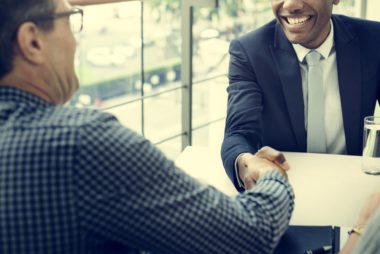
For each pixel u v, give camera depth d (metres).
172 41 2.94
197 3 2.90
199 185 1.08
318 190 1.68
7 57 1.06
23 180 0.99
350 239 1.38
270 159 1.61
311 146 2.08
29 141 1.00
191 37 2.95
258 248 1.11
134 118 2.73
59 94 1.14
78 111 1.06
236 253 1.09
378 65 2.09
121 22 2.64
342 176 1.77
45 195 0.98
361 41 2.10
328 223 1.51
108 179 0.99
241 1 3.09
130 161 1.01
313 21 1.98
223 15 3.09
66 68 1.13
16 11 1.05
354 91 2.07
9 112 1.05
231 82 2.13
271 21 2.18
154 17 2.80
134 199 1.01
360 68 2.07
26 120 1.03
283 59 2.08
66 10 1.12
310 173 1.80
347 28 2.10
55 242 1.00
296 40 2.01
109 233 1.02
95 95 2.62
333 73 2.08
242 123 2.01
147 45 2.79
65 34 1.12
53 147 0.99
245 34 2.17
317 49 2.04
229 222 1.07
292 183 1.73
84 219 1.00
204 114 3.19
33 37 1.08
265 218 1.12
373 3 3.51
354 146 2.10
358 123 2.09
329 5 1.99
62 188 0.98
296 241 1.50
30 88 1.09
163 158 1.05
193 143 3.12
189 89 3.00
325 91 2.09
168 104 2.93
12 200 0.99
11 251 1.00
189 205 1.05
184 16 2.93
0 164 0.99
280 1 1.99
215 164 1.93
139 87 2.76
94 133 1.00
